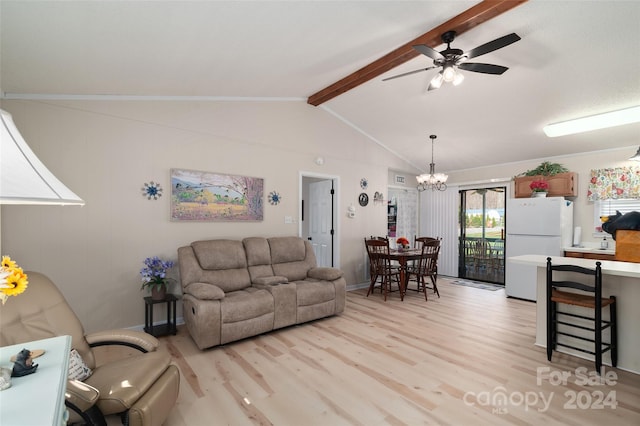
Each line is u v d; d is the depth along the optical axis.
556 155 5.36
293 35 2.69
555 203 4.77
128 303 3.49
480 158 6.04
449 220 6.91
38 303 1.82
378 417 2.03
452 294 5.33
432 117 4.86
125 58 2.57
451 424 1.96
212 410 2.10
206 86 3.63
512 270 5.11
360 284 5.88
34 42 2.08
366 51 3.28
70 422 1.52
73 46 2.22
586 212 5.02
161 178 3.70
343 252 5.62
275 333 3.50
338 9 2.40
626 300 2.71
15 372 1.08
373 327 3.69
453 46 3.15
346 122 5.64
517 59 3.28
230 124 4.25
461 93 4.10
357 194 5.84
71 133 3.18
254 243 4.08
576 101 3.83
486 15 2.55
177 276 3.79
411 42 3.11
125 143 3.48
